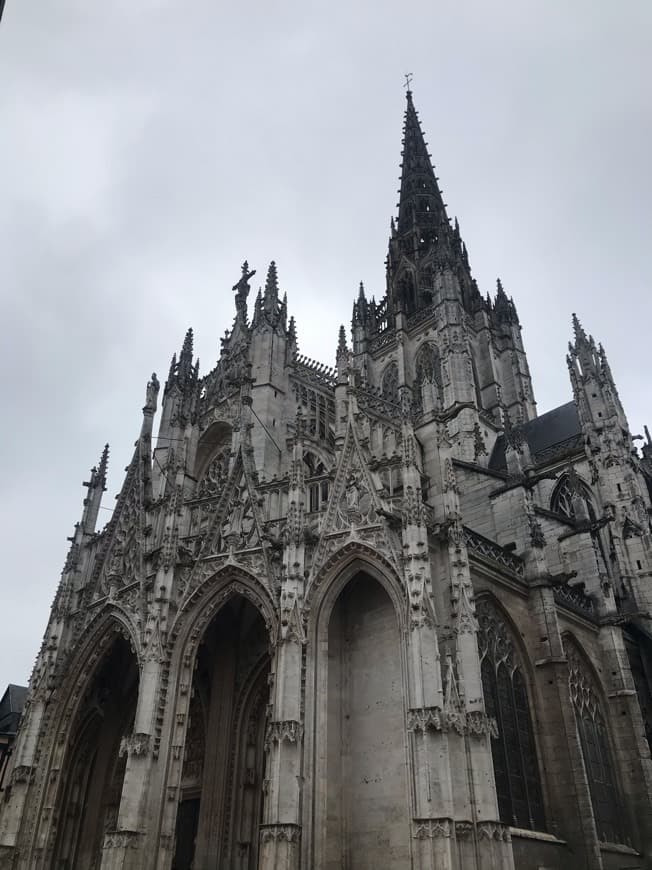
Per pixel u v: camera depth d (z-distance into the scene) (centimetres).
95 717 4919
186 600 4138
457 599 3516
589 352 6925
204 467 6209
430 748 3044
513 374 10525
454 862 2817
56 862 4406
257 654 4544
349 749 3553
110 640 4603
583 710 4388
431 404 4412
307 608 3719
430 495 4034
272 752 3294
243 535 4272
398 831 3216
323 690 3550
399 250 12506
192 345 7319
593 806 4009
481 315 10719
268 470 5628
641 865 4128
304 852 3117
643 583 5403
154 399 6022
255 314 6794
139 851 3412
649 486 6694
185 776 4534
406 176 13850
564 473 6994
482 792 3041
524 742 3844
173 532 4381
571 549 5269
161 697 3856
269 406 6050
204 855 3997
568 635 4547
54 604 5084
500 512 4850
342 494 4031
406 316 11525
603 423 6462
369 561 3738
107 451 6209
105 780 4784
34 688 4747
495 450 9038
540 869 3350
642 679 5081
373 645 3756
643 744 4438
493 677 3819
